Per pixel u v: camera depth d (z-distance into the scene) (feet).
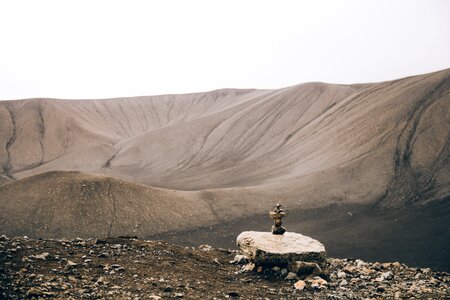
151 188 214.69
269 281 46.65
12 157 420.36
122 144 447.01
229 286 43.55
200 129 424.46
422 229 157.38
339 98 382.01
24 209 187.52
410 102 278.26
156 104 625.00
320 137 308.60
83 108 588.09
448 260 122.72
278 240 52.34
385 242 146.41
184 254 53.98
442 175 212.84
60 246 50.19
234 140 384.06
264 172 286.66
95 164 397.19
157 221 187.01
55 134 465.88
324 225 176.65
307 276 47.70
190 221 189.67
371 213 189.57
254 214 197.57
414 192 204.74
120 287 38.06
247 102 465.47
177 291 39.04
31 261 42.47
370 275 52.49
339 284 47.37
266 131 376.68
